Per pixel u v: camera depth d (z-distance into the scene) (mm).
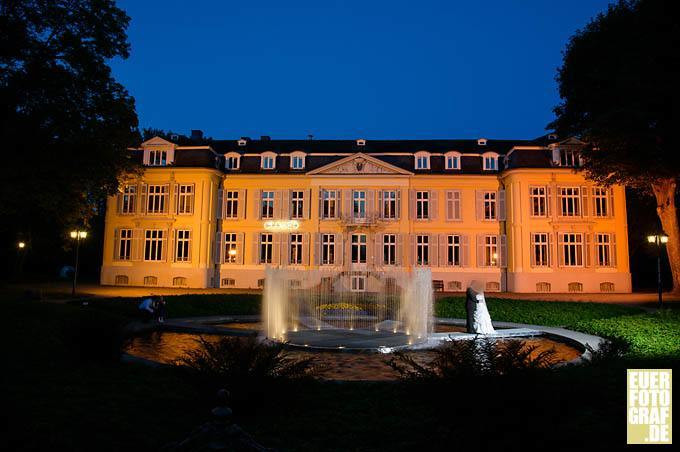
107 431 6230
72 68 24828
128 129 26875
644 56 25328
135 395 7953
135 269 38781
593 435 5547
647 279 47344
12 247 41812
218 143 45938
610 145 27859
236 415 6691
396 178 39750
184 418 6828
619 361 9805
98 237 53750
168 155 39281
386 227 39438
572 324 17891
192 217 38625
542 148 37719
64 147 23781
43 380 8812
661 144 26922
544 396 4934
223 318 19859
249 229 40031
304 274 38812
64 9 24500
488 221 39438
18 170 22422
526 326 18594
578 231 37281
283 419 6719
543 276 36906
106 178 26844
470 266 39156
